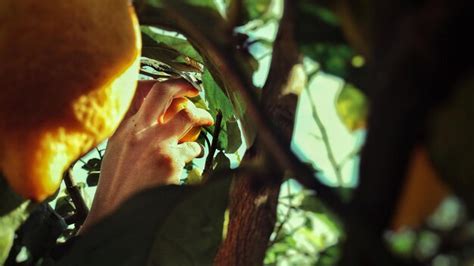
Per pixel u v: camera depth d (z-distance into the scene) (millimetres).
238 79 254
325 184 229
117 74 359
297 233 1201
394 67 202
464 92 197
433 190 220
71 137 345
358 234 211
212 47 270
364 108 294
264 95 424
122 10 376
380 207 211
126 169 720
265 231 445
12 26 342
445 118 201
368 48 232
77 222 774
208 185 396
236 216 440
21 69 337
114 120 366
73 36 347
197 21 286
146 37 643
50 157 338
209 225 423
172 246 418
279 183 436
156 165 717
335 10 252
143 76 850
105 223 410
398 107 202
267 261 1141
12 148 338
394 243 236
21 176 335
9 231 399
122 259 410
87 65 347
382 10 214
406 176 210
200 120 769
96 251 411
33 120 336
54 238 618
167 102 742
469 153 200
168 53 657
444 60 195
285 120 421
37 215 614
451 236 207
